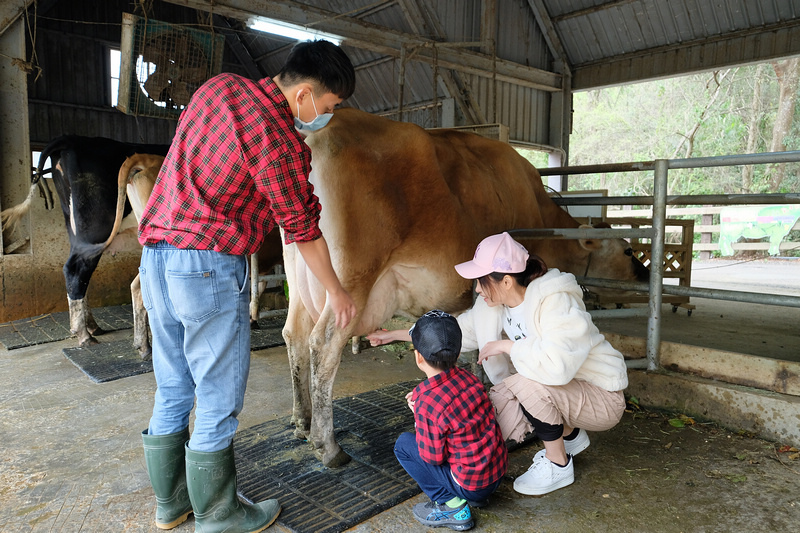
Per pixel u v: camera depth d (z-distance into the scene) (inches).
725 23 351.6
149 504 83.7
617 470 93.0
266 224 71.2
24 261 223.9
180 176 65.9
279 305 246.7
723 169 778.8
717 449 100.5
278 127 64.0
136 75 229.6
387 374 149.3
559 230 121.8
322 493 85.2
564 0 402.9
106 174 184.7
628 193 872.3
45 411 123.0
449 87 383.6
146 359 163.2
